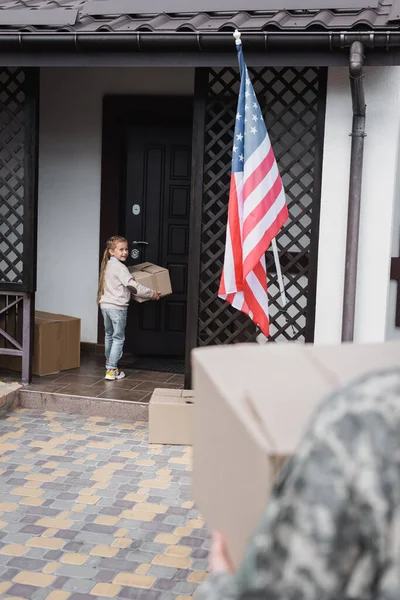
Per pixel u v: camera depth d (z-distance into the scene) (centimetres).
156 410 567
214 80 596
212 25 544
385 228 576
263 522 103
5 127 654
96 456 542
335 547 94
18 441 570
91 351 828
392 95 562
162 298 805
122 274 693
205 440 155
